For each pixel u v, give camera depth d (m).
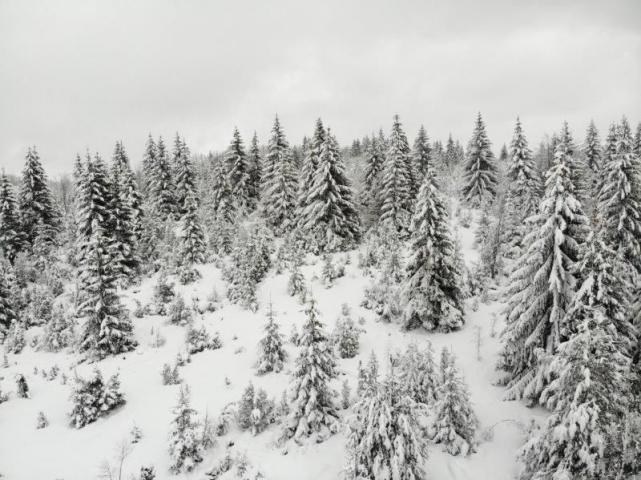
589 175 44.34
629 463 9.58
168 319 24.47
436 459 12.48
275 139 43.91
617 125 42.16
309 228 36.41
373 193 45.12
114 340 21.08
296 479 12.01
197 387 17.39
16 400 17.02
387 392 10.77
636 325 13.64
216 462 12.80
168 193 45.91
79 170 43.88
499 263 29.77
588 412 9.55
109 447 13.78
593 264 11.88
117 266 31.06
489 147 49.16
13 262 36.88
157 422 15.08
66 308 26.95
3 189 37.38
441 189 54.00
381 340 20.94
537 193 42.03
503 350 16.48
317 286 28.44
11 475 12.45
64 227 46.28
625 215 17.66
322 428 13.84
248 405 14.45
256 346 20.41
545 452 10.88
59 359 20.88
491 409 15.11
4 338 23.66
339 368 18.16
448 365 13.26
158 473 12.46
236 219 42.56
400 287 22.67
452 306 21.30
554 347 14.07
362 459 10.88
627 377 10.10
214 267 34.28
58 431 14.77
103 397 15.62
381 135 51.19
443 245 21.27
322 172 36.16
